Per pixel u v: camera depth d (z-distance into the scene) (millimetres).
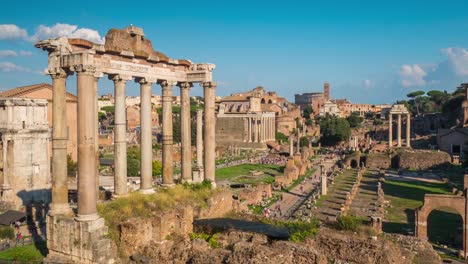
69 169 86062
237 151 188500
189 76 44500
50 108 95875
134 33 38312
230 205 43906
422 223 55719
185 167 45125
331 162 162375
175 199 37844
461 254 49625
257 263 28469
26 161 66438
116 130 36844
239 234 34094
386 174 129250
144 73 39062
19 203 65000
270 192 92250
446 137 169250
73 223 30312
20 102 66688
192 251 31438
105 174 102312
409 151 145750
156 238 32906
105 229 30797
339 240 33594
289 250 30125
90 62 30500
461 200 52344
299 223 39500
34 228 48562
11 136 64750
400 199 87125
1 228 45062
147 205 34688
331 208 78875
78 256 30125
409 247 39750
